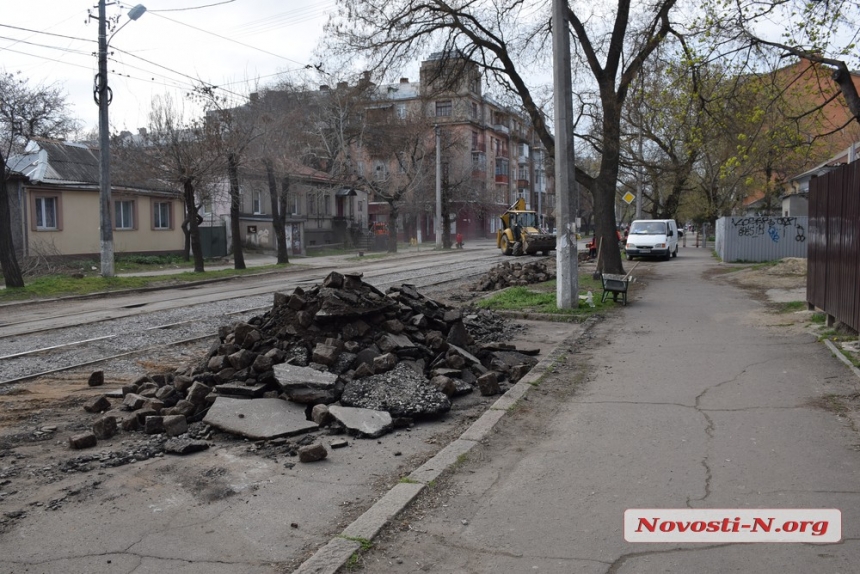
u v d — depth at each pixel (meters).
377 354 7.89
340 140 42.03
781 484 4.77
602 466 5.25
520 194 83.94
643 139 34.31
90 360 10.61
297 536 4.25
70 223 30.38
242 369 7.44
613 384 7.95
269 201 47.44
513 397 7.32
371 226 64.06
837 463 5.15
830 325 10.86
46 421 7.13
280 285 23.95
